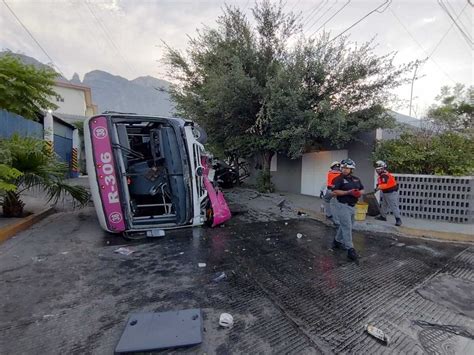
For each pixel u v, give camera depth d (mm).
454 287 3654
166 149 5793
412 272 4117
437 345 2492
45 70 7668
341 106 8938
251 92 9469
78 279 3576
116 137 5141
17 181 5711
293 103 8602
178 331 2504
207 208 6418
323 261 4465
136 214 5992
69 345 2328
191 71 12594
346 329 2689
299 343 2453
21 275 3646
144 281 3574
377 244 5430
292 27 9758
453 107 15898
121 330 2543
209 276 3777
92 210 7758
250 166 15141
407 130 8664
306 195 11227
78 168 18609
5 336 2418
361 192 4598
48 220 6578
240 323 2715
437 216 7277
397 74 8492
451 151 7496
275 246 5145
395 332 2664
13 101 7328
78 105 27766
